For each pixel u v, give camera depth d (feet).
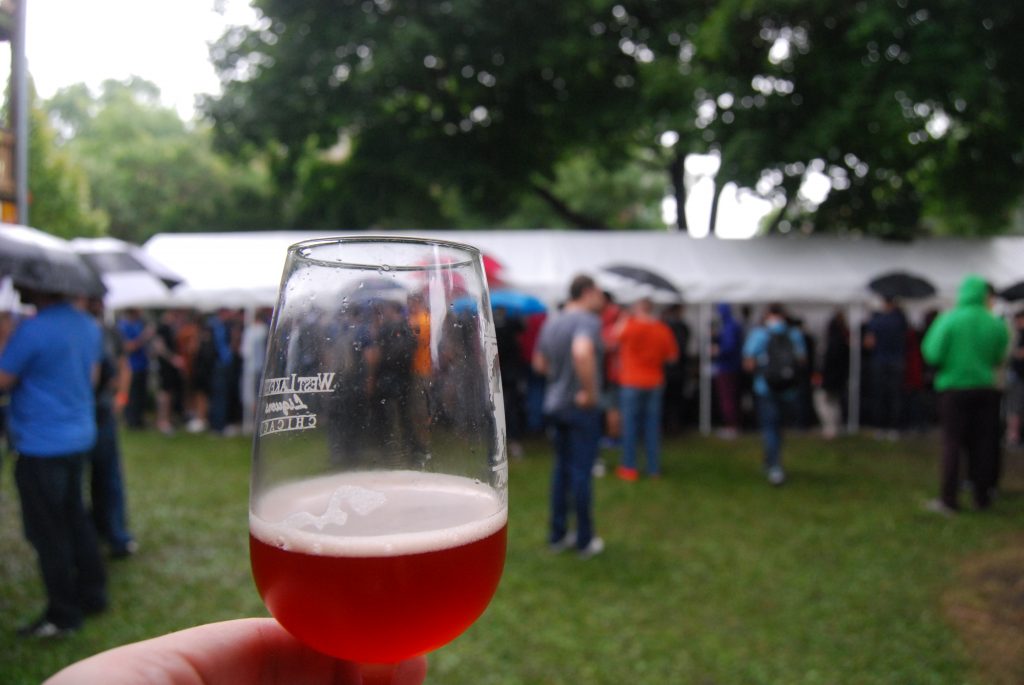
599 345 15.26
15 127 20.72
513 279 32.45
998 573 14.71
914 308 41.19
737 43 36.35
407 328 2.43
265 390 2.50
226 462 25.75
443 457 2.42
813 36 35.42
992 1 32.73
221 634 2.87
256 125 43.04
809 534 17.44
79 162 106.42
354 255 2.47
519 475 24.20
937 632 12.13
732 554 15.97
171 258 34.60
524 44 42.93
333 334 2.40
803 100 35.76
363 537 2.19
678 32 41.63
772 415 22.74
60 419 11.10
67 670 2.43
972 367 18.90
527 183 49.24
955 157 39.37
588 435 15.42
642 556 15.76
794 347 22.79
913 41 33.14
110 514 15.40
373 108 42.60
